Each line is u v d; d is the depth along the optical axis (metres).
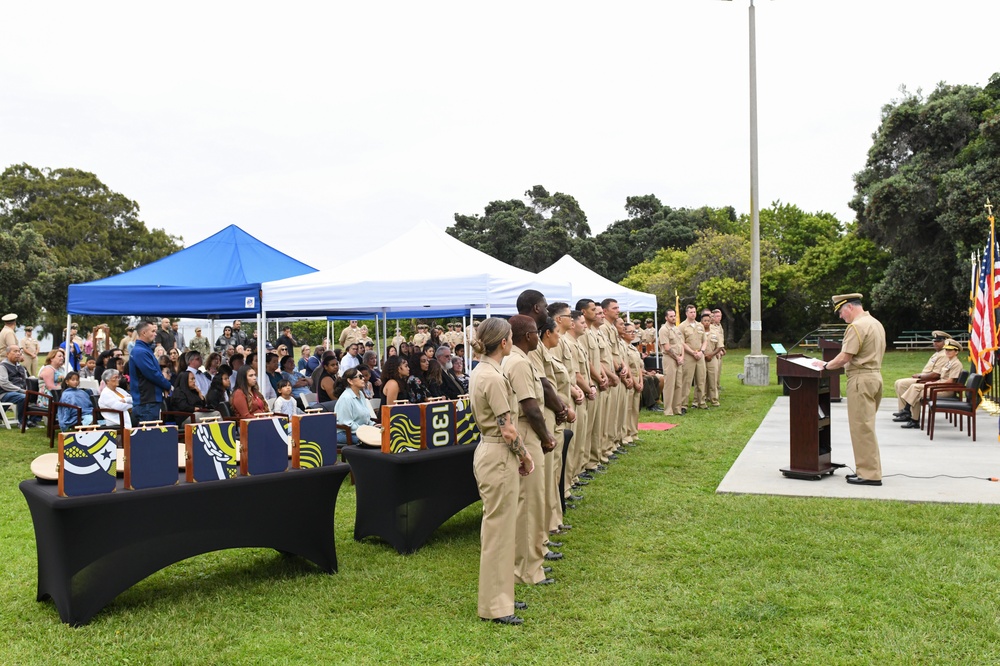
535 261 43.84
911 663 3.74
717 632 4.18
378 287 9.73
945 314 35.69
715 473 8.30
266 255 12.95
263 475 4.98
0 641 4.19
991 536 5.69
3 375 12.33
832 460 8.88
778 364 7.97
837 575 4.98
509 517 4.45
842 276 38.53
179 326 19.92
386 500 5.80
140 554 4.52
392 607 4.67
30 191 41.34
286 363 11.74
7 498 7.63
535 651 4.02
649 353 18.64
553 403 5.45
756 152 18.86
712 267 37.78
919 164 29.92
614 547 5.73
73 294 11.10
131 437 4.48
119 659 3.96
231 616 4.52
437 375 9.88
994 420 11.97
